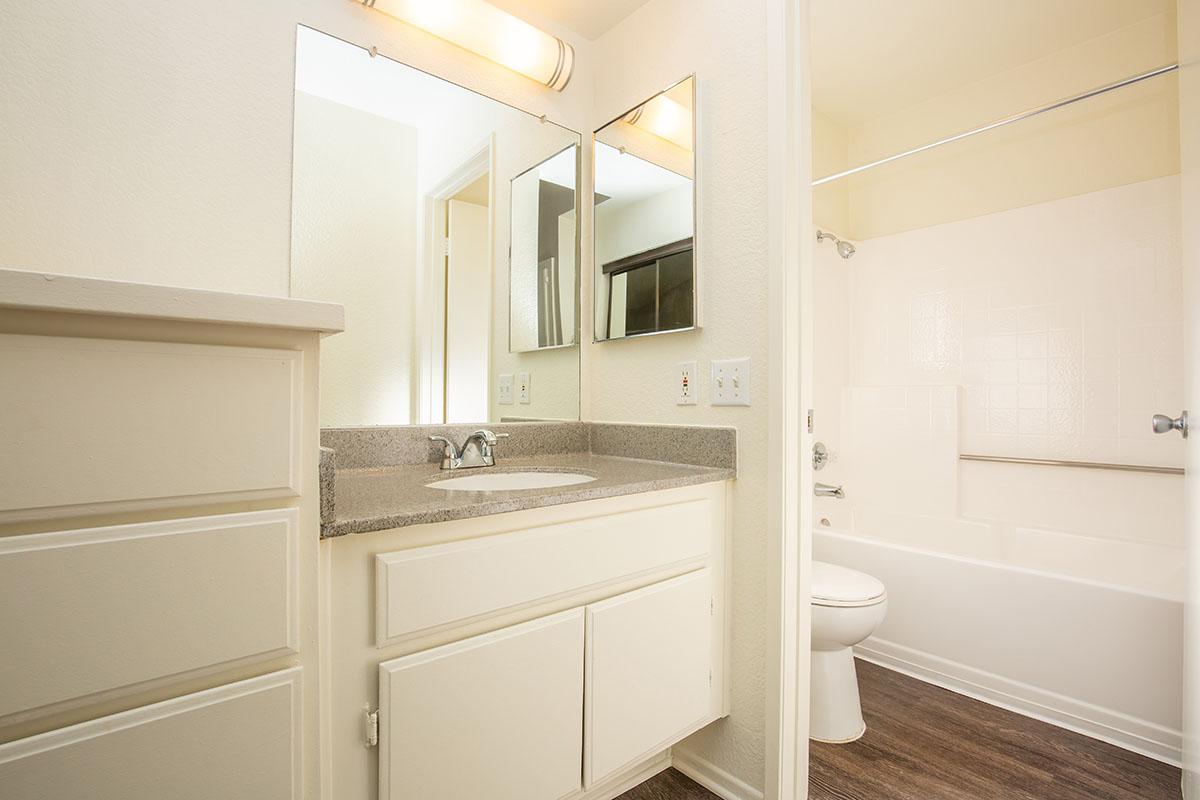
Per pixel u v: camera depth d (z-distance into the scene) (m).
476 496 1.01
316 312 0.67
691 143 1.49
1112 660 1.57
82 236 1.03
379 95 1.40
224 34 1.18
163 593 0.60
